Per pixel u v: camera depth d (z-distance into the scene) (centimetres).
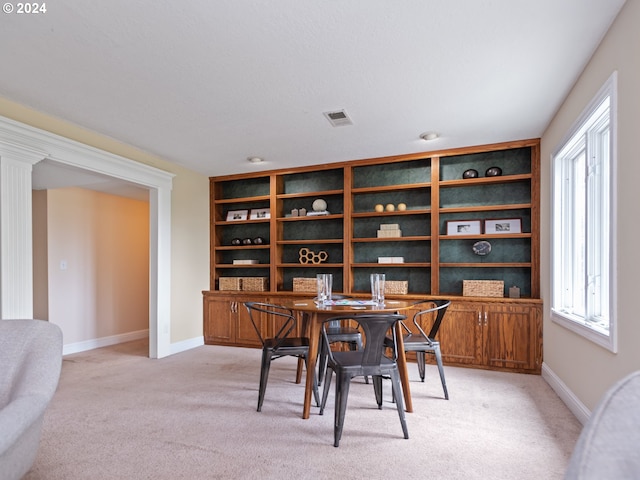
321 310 246
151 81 251
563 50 216
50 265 456
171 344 445
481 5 178
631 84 172
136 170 395
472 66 234
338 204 481
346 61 228
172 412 262
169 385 323
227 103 286
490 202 412
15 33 197
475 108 298
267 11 182
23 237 281
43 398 138
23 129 279
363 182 466
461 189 423
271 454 203
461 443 216
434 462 195
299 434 228
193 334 482
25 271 282
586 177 248
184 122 323
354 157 437
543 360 348
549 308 329
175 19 187
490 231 407
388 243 456
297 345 274
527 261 397
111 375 354
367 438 222
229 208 538
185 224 475
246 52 218
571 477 66
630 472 66
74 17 185
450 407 271
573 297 300
